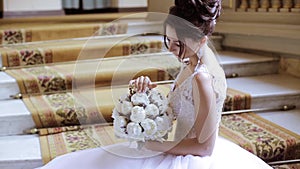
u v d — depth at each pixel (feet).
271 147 8.05
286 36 11.80
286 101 10.39
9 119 8.75
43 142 8.35
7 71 11.07
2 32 12.90
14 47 12.28
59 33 13.69
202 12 5.07
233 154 5.81
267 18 12.67
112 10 22.39
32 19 17.63
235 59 12.40
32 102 9.66
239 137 8.38
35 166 7.64
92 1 22.26
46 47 12.07
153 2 16.29
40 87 10.26
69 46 12.17
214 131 5.27
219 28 14.40
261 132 8.70
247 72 12.28
